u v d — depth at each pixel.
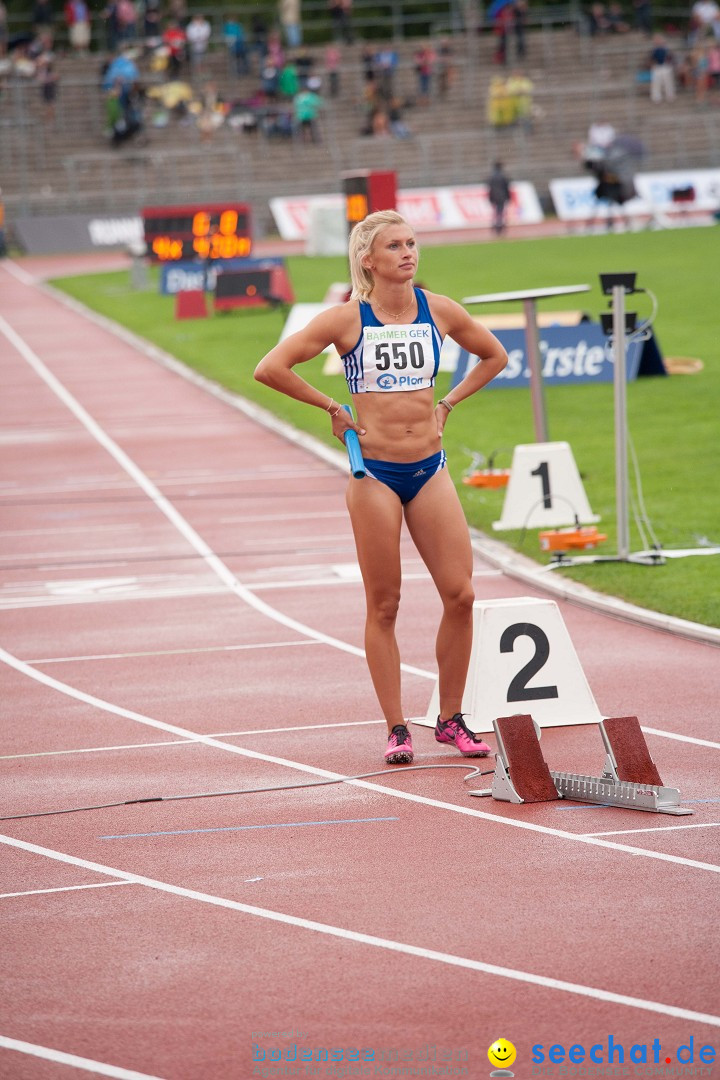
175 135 152.12
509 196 136.25
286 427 58.28
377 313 20.78
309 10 184.75
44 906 16.45
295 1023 13.38
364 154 152.62
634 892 16.08
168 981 14.35
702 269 96.81
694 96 165.00
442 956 14.63
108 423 62.41
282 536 40.47
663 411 53.78
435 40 172.00
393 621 21.47
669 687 24.66
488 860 17.25
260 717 24.11
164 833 18.70
